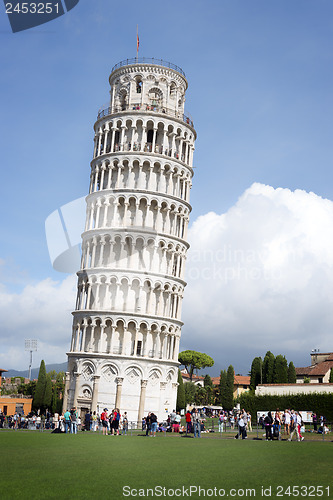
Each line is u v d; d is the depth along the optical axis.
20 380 151.00
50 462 24.94
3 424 63.94
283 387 82.50
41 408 109.62
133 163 84.88
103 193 83.50
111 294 79.44
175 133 87.31
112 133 87.00
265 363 118.25
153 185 84.44
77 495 17.30
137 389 77.25
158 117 86.50
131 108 87.88
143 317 78.94
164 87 89.38
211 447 35.31
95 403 76.19
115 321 78.56
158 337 80.00
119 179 84.44
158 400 78.50
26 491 17.61
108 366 77.19
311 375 124.38
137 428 69.38
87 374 78.00
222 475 22.53
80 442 36.47
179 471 23.28
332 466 26.12
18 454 28.06
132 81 89.31
